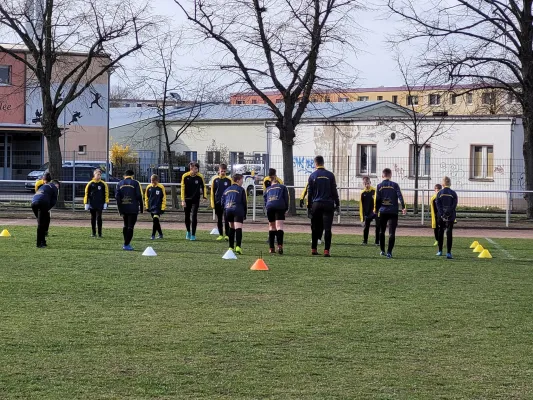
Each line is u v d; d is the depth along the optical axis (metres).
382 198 19.75
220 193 22.98
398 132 43.69
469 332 10.67
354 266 17.69
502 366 8.94
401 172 43.38
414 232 28.55
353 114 51.62
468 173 42.44
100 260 17.88
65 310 11.75
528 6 33.06
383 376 8.43
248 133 57.59
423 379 8.34
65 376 8.19
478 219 34.22
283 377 8.30
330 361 9.02
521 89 38.75
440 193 19.98
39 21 38.12
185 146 59.78
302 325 10.97
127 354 9.16
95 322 10.91
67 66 47.25
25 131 52.94
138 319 11.19
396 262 18.67
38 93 54.16
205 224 29.91
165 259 18.30
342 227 30.05
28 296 12.91
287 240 24.23
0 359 8.81
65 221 30.86
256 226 29.53
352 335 10.38
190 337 10.10
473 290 14.34
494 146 42.16
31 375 8.20
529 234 28.45
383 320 11.41
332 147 46.16
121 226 28.50
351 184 45.31
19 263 17.12
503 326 11.10
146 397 7.52
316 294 13.66
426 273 16.67
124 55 36.66
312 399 7.55
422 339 10.23
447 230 19.89
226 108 60.41
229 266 17.20
